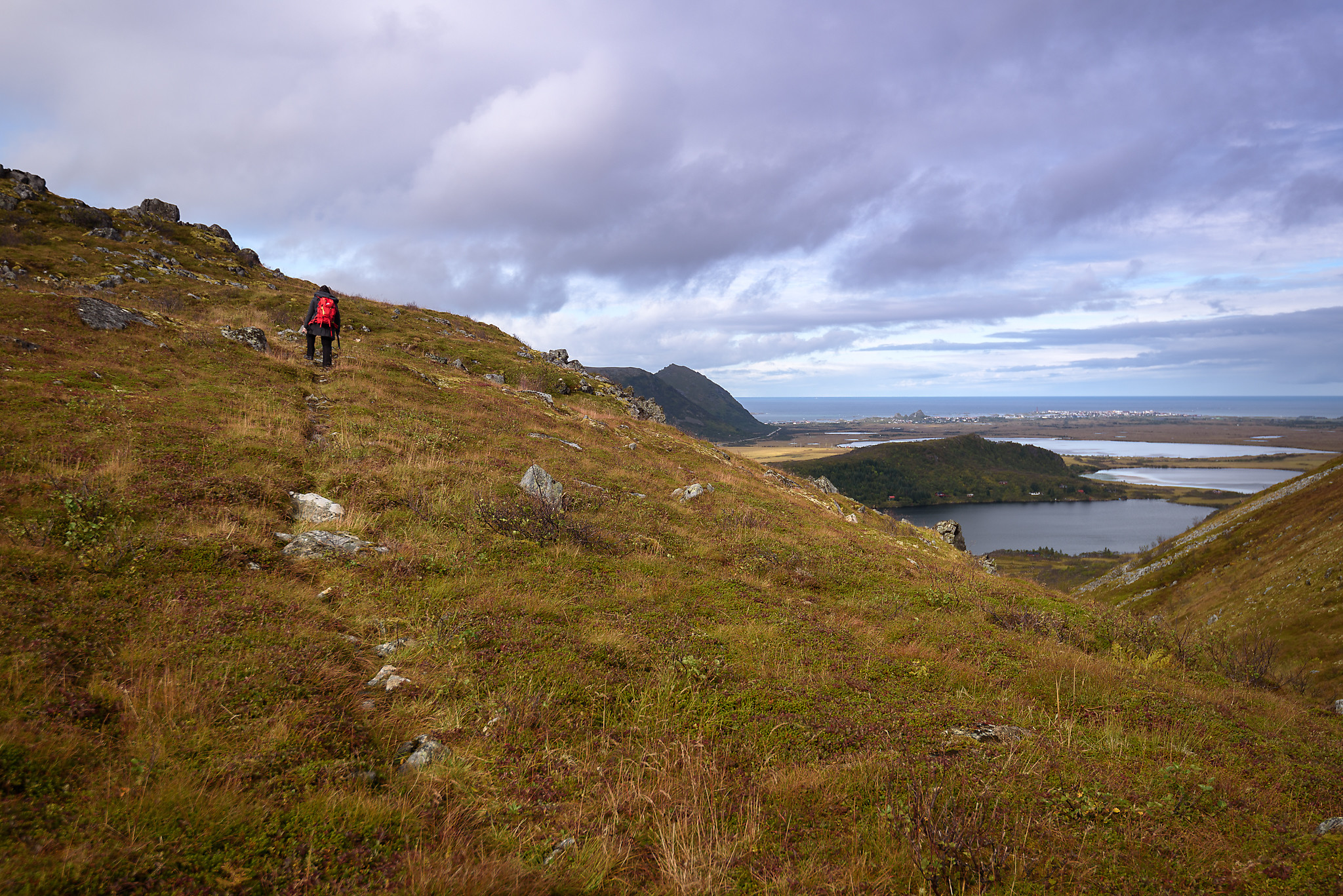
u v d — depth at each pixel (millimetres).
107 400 13984
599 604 9859
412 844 4156
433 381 27547
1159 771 6055
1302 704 12195
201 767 4543
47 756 4227
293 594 8125
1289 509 67875
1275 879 4324
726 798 5070
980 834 4594
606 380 49875
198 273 42156
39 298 19469
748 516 19781
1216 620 50312
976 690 8859
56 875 3328
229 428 14617
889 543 24000
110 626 6203
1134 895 4102
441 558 10547
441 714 6012
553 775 5219
